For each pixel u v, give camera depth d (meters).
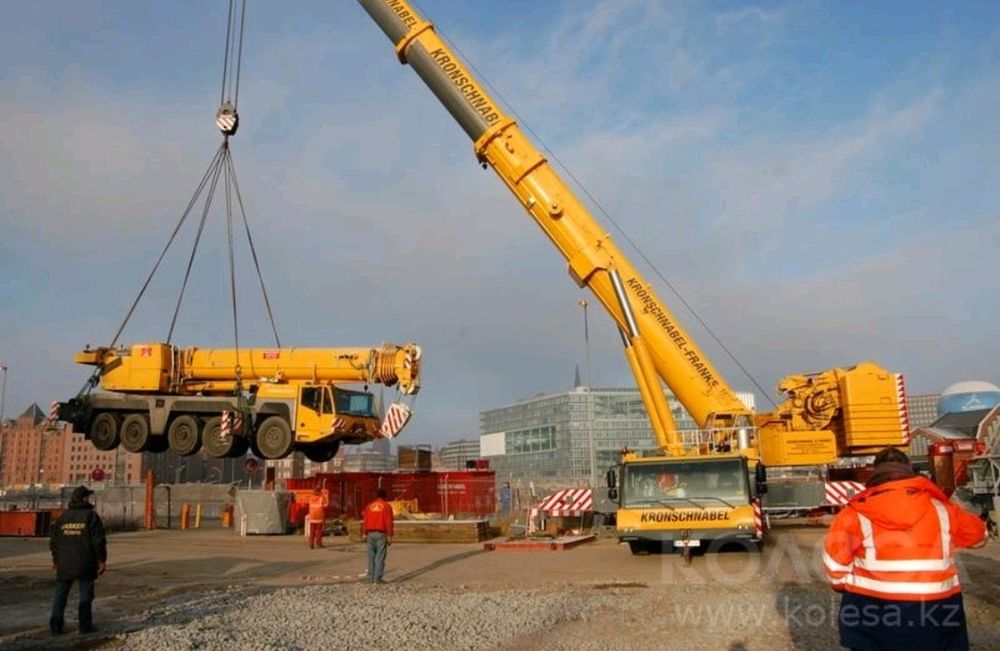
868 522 4.58
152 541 24.95
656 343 18.78
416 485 31.72
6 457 132.12
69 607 11.80
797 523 24.78
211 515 38.00
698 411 18.70
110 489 39.34
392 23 20.58
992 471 22.95
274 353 26.09
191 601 11.65
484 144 19.77
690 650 8.19
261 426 25.69
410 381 25.78
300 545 23.34
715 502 16.34
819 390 20.47
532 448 93.00
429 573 16.14
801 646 8.26
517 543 21.25
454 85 20.05
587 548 21.12
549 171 19.55
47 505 44.12
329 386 25.45
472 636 8.95
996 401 55.78
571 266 19.33
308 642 8.70
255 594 12.45
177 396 25.91
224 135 23.00
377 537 14.38
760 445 20.00
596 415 82.00
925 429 36.69
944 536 4.50
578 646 8.45
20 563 18.78
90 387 26.05
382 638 8.88
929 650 4.38
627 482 17.02
